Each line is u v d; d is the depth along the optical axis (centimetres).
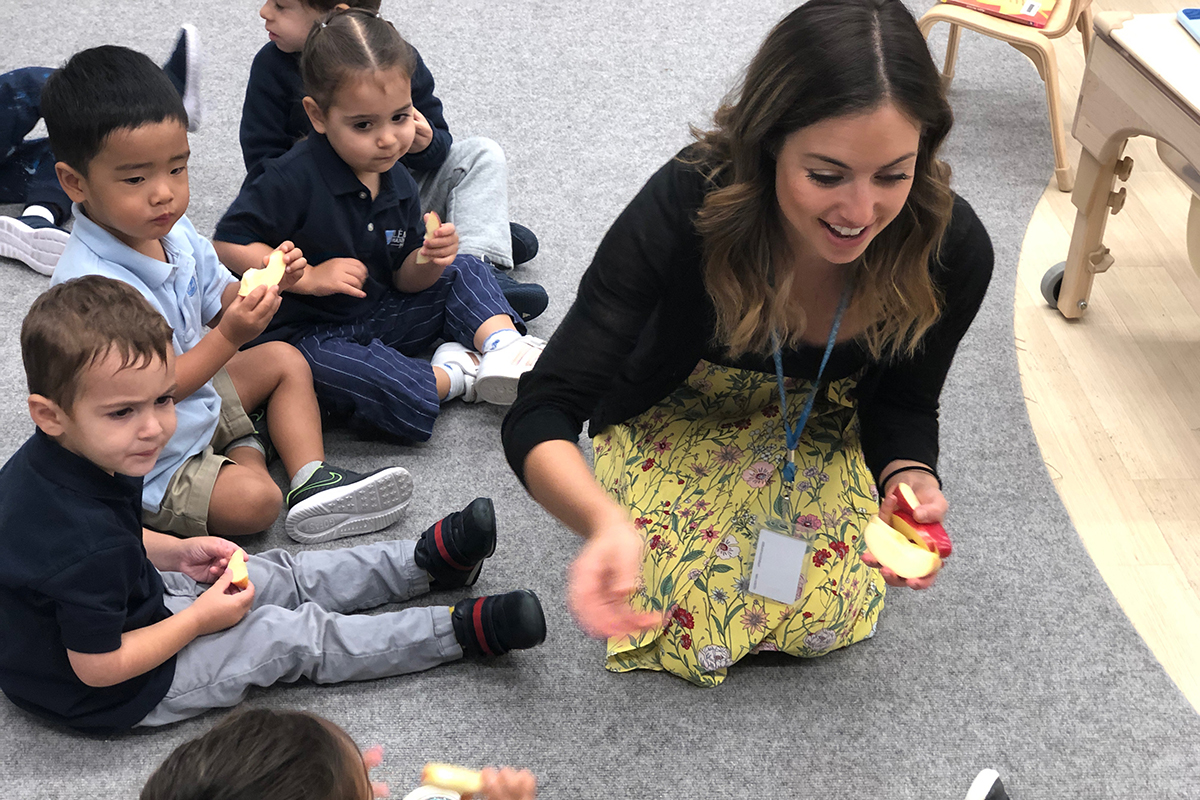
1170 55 176
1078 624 157
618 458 149
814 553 142
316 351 177
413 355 197
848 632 149
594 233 230
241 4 304
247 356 172
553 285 216
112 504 122
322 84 166
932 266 119
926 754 139
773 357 129
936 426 135
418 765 135
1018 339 210
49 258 210
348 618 142
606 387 118
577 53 291
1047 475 182
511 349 184
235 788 76
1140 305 218
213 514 156
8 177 228
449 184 217
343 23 168
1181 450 187
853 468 146
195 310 162
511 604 142
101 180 139
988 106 277
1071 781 137
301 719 84
